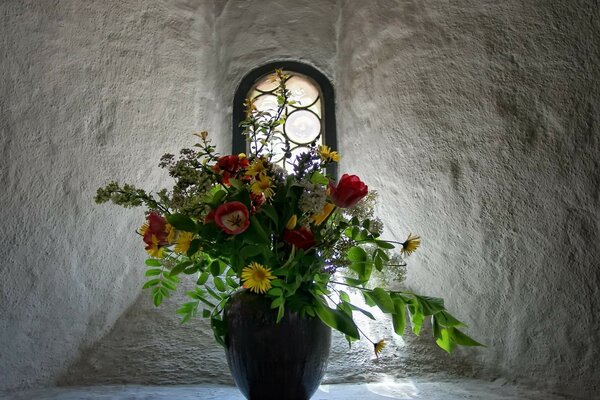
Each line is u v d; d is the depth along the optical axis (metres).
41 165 1.18
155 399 1.08
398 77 1.42
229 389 1.17
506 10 1.19
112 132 1.32
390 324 1.33
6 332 1.13
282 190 0.98
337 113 1.67
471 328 1.25
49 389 1.17
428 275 1.34
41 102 1.18
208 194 0.98
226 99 1.67
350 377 1.23
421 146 1.35
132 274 1.38
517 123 1.17
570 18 1.08
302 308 0.94
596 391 1.03
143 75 1.39
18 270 1.14
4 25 1.12
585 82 1.06
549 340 1.12
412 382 1.21
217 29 1.66
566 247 1.09
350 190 0.94
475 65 1.25
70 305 1.24
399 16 1.44
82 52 1.26
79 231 1.25
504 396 1.09
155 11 1.44
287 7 1.72
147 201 1.02
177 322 1.33
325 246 0.99
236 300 0.97
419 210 1.35
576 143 1.07
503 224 1.19
